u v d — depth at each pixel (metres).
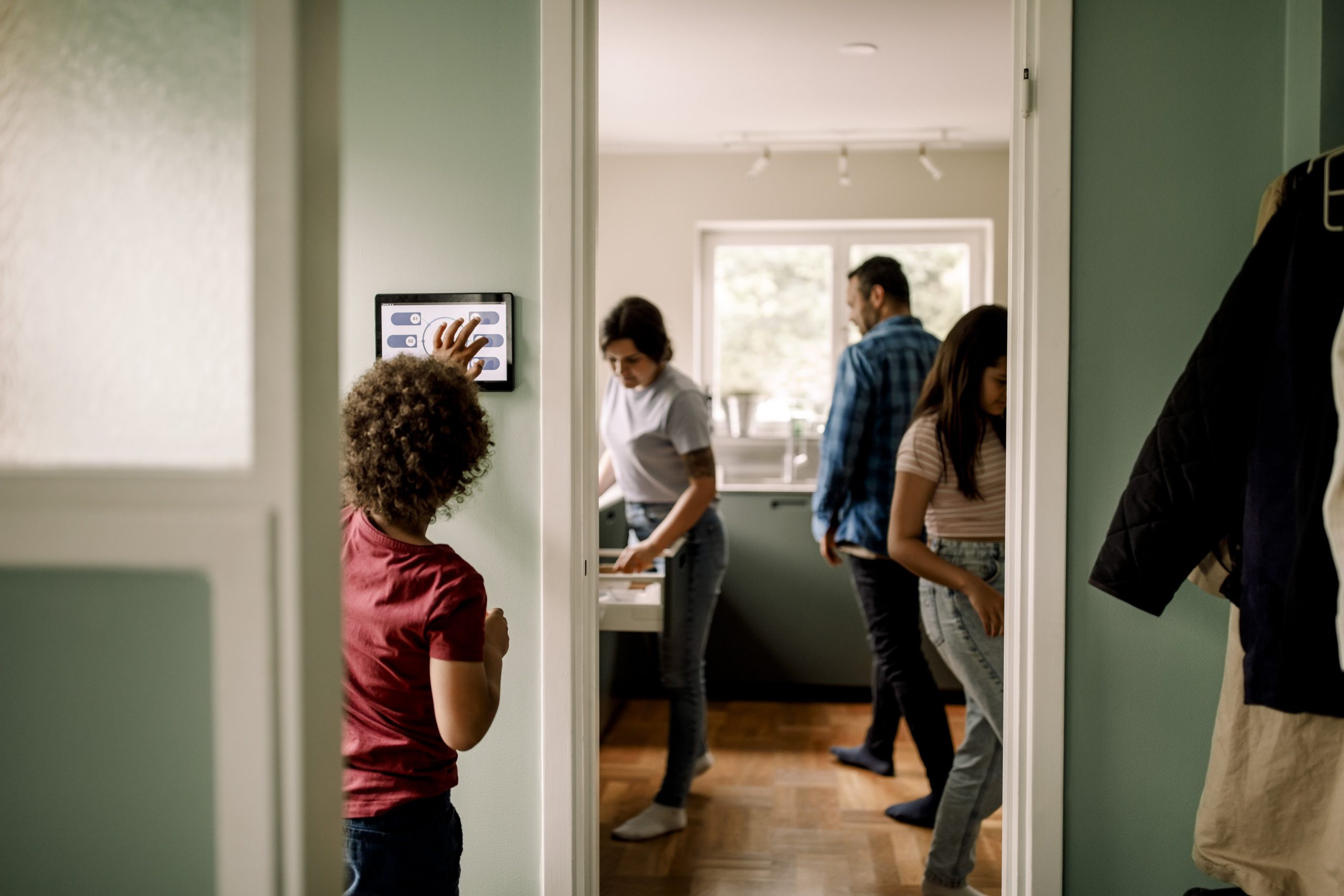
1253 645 1.31
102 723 0.79
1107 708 1.71
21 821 0.81
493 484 1.84
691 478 2.63
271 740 0.75
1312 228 1.30
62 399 0.77
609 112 3.88
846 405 2.76
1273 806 1.38
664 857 2.59
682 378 2.72
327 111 0.78
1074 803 1.72
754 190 4.50
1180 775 1.71
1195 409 1.39
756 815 2.87
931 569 2.08
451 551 1.31
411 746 1.28
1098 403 1.69
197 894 0.80
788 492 3.96
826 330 4.64
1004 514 2.10
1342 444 1.19
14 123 0.76
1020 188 1.70
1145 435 1.68
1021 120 1.69
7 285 0.77
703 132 4.18
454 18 1.83
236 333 0.75
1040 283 1.67
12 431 0.77
